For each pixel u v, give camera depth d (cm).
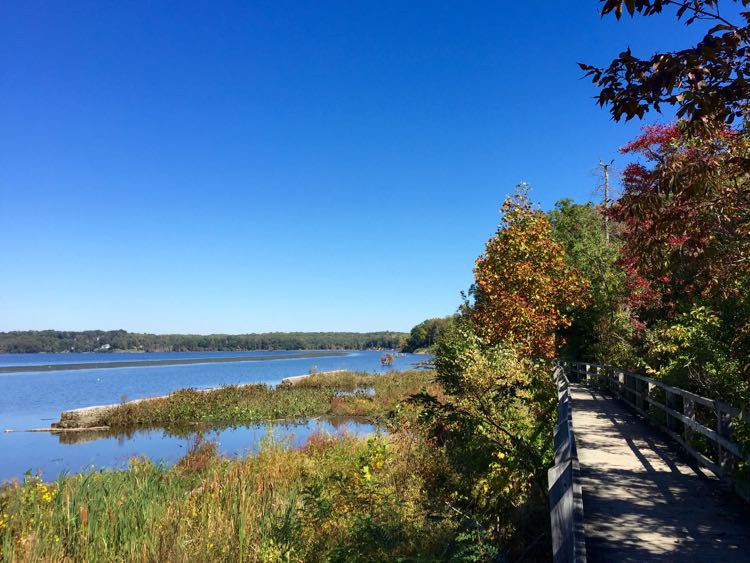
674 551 482
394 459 986
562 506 420
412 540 630
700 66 384
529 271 1627
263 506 947
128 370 10269
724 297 668
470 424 845
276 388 4359
